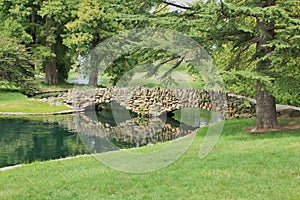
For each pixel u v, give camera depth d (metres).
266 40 11.09
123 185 6.37
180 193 5.80
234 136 10.77
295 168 6.83
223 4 9.45
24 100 21.84
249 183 6.12
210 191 5.83
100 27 23.83
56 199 5.85
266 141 9.55
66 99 21.94
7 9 28.92
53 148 11.62
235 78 9.73
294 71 10.92
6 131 14.55
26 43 28.03
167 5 11.84
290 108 14.96
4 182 6.98
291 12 11.35
